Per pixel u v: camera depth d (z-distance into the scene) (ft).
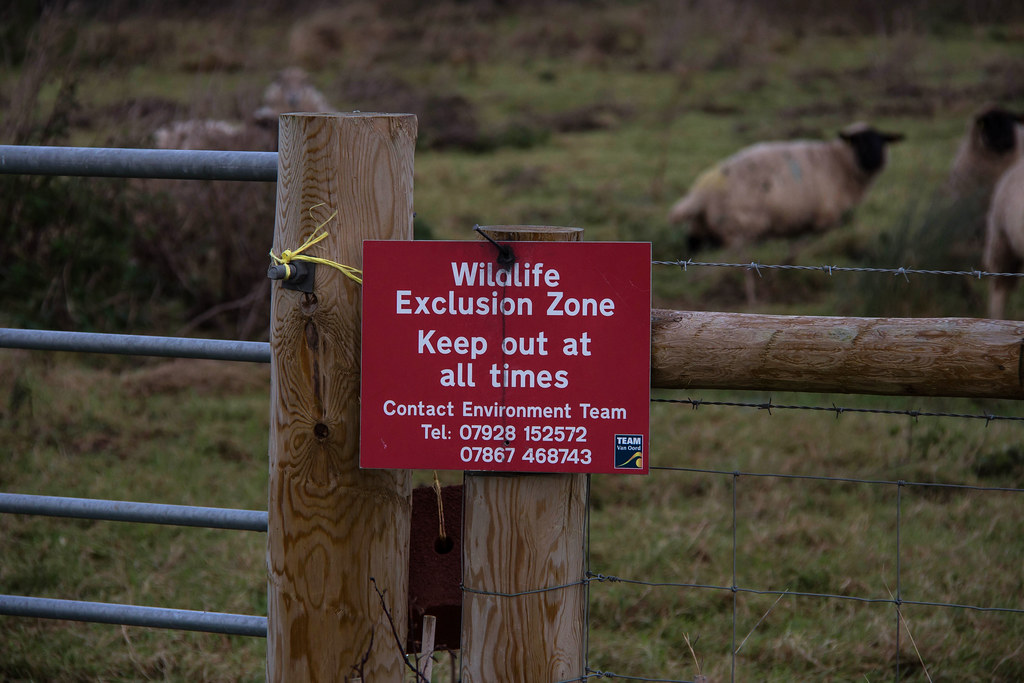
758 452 21.61
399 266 8.62
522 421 8.70
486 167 52.03
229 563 16.65
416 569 9.87
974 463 20.76
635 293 8.48
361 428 8.79
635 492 20.01
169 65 65.16
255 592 15.57
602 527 18.39
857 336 8.41
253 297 30.27
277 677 9.50
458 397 8.73
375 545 9.21
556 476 8.95
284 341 8.98
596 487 20.22
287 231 8.89
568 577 9.13
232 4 87.97
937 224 32.24
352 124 8.68
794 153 40.55
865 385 8.51
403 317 8.68
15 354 26.09
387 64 80.69
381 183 8.79
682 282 35.94
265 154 9.15
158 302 31.83
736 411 24.41
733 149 55.67
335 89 66.64
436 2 100.73
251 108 34.68
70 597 15.42
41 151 9.53
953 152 53.62
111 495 19.03
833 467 21.01
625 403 8.61
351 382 9.01
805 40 91.86
